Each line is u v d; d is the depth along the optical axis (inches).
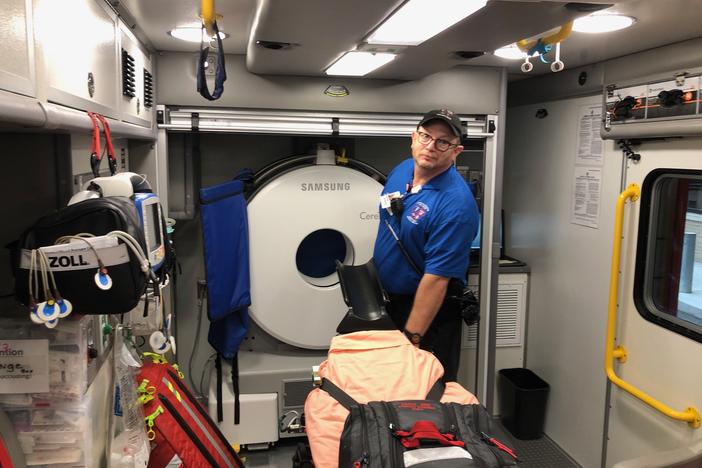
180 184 120.3
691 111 88.0
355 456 52.1
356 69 99.6
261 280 116.3
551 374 131.9
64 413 44.4
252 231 115.1
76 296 40.4
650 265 100.8
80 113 51.5
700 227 92.2
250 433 114.8
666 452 86.2
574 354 122.6
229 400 113.7
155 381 66.6
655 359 98.8
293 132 109.5
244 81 105.3
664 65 94.3
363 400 63.4
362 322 88.7
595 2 55.4
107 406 55.4
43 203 57.8
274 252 116.3
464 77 114.7
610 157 109.8
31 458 44.4
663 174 96.4
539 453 126.6
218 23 81.4
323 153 120.0
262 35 73.1
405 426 55.3
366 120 112.2
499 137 118.0
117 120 70.1
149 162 104.0
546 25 66.1
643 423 101.8
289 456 117.8
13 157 56.6
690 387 91.2
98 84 59.9
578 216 120.3
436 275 94.2
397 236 103.0
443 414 57.8
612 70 107.2
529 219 140.6
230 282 108.8
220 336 111.7
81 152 65.4
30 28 38.9
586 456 118.6
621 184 106.7
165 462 64.6
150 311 66.9
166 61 102.0
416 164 102.1
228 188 108.7
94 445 49.4
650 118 96.5
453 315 104.5
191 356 132.7
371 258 117.1
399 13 61.7
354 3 57.6
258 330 124.0
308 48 81.1
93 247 39.7
